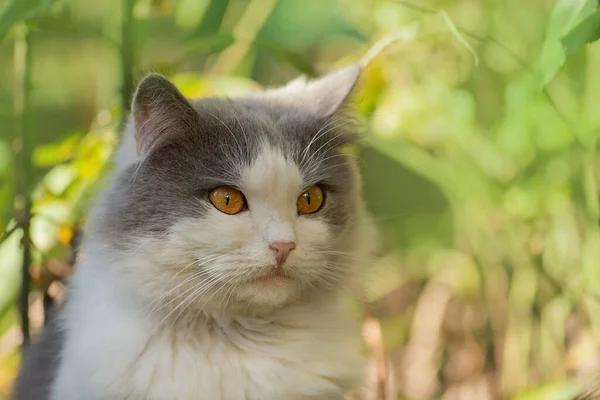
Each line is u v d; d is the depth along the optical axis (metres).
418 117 1.23
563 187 1.22
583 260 1.20
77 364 1.00
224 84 1.18
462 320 1.27
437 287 1.28
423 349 1.26
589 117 1.19
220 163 1.00
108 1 1.24
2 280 1.17
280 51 1.15
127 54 1.11
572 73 1.22
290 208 1.01
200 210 1.00
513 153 1.23
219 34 1.15
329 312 1.04
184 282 1.00
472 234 1.26
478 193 1.25
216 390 1.00
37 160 1.17
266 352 1.02
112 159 1.05
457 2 1.24
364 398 1.16
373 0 1.23
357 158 1.08
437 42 1.23
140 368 1.00
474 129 1.25
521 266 1.24
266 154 1.01
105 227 1.01
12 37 1.16
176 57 1.25
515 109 1.20
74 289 1.04
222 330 1.02
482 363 1.25
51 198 1.13
